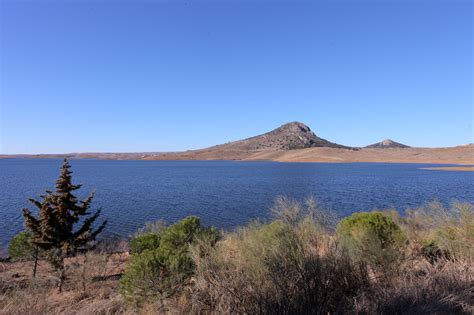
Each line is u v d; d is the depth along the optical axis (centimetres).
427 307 486
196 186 5403
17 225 2369
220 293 550
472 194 3822
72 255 1326
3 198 3834
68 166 1311
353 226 826
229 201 3544
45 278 1084
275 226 625
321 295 527
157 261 668
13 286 937
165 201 3622
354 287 584
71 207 1284
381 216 885
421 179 6394
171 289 641
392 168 11831
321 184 5478
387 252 673
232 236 790
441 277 592
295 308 495
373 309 491
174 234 1002
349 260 619
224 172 9931
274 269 545
